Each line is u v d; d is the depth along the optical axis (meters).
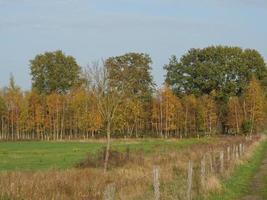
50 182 18.91
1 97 110.50
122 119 97.69
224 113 111.94
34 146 76.44
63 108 110.50
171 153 39.22
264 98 106.50
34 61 143.88
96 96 31.77
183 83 130.62
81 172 24.14
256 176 29.22
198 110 105.44
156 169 15.51
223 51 128.00
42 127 110.62
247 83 123.44
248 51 128.38
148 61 116.31
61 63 144.38
